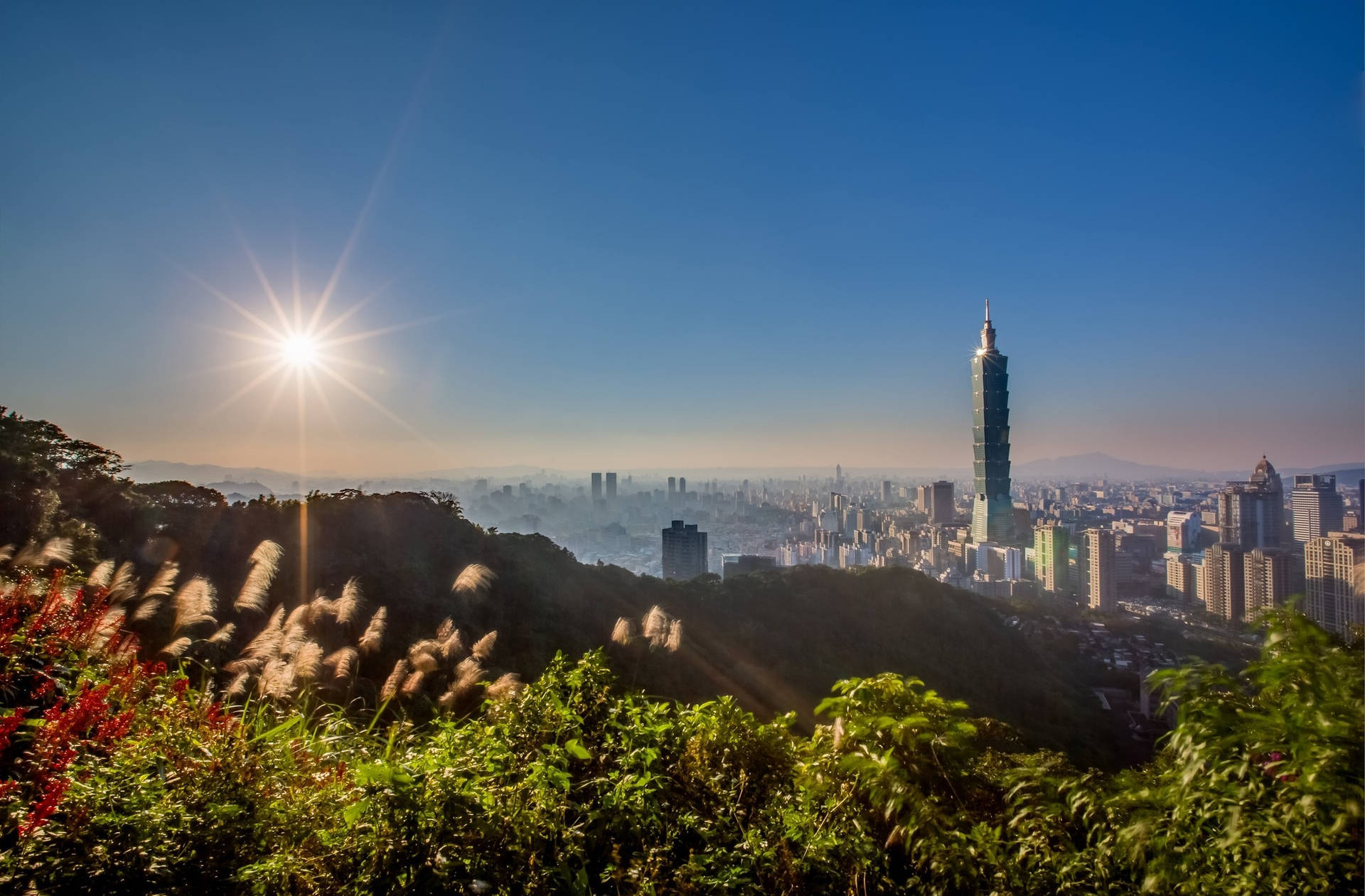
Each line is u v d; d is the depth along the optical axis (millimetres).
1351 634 2311
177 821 2807
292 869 2668
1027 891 2732
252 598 5914
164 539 14039
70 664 4453
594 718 4074
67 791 2760
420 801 2912
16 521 11078
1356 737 2094
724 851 3125
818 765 3604
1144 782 2857
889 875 3111
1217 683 2518
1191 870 2287
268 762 3523
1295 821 2104
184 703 3986
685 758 3865
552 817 3090
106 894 2445
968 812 3273
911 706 3924
